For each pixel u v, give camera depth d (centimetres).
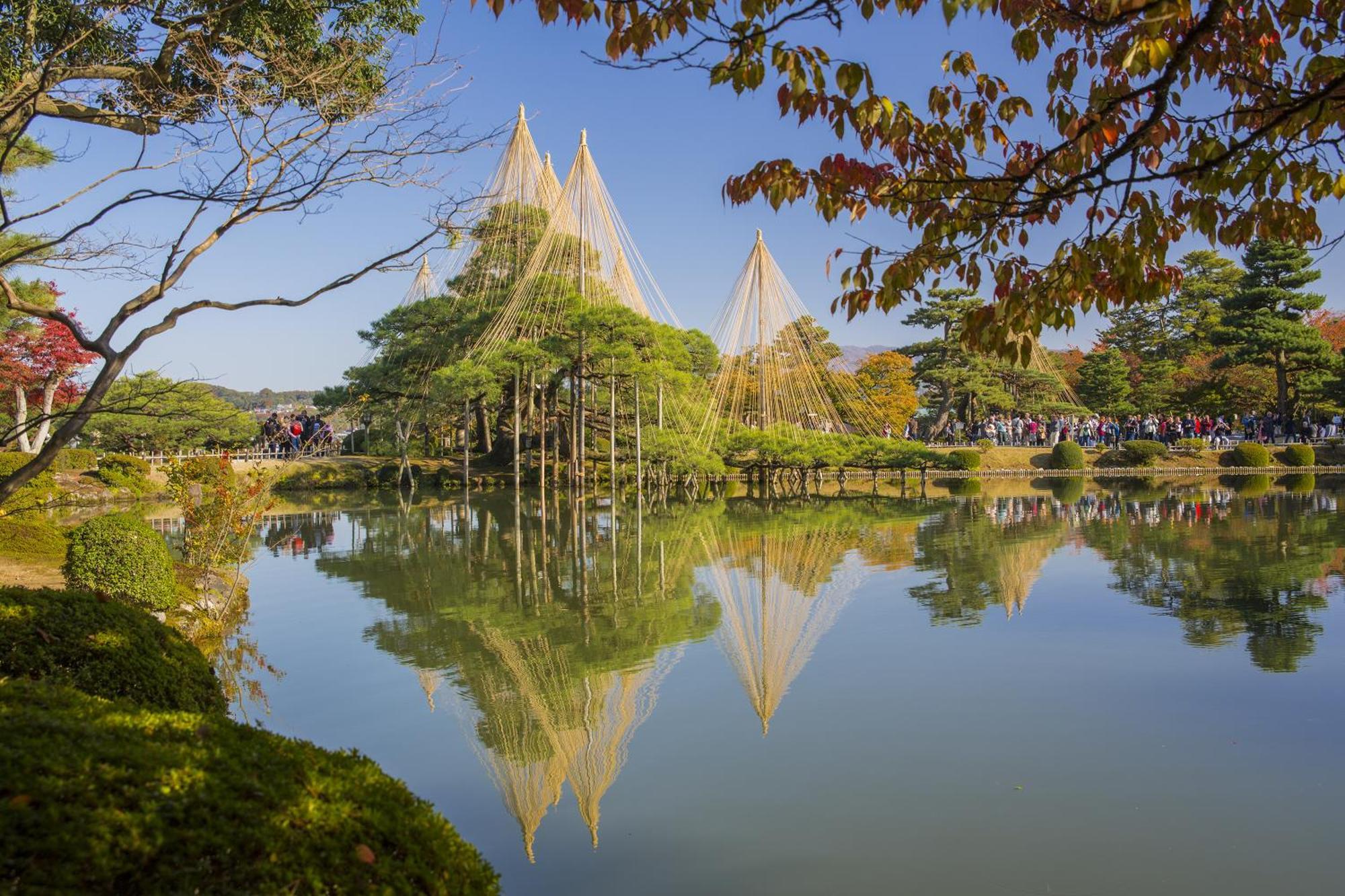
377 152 581
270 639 1239
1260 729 838
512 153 4525
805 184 501
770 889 571
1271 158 472
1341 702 907
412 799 392
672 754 805
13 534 1603
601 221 4219
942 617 1317
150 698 578
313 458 4312
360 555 2031
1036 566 1761
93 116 712
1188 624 1234
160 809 315
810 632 1245
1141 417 5953
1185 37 402
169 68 702
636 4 431
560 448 4647
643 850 630
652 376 3622
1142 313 6706
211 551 1482
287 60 634
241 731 399
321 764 387
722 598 1505
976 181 477
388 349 4650
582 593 1559
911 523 2611
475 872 374
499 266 4647
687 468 3731
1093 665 1051
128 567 1169
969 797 703
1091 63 521
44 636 568
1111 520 2545
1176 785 719
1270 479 4259
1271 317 4972
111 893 287
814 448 3862
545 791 734
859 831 650
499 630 1284
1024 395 6028
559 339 3672
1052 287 511
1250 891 561
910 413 6122
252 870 312
